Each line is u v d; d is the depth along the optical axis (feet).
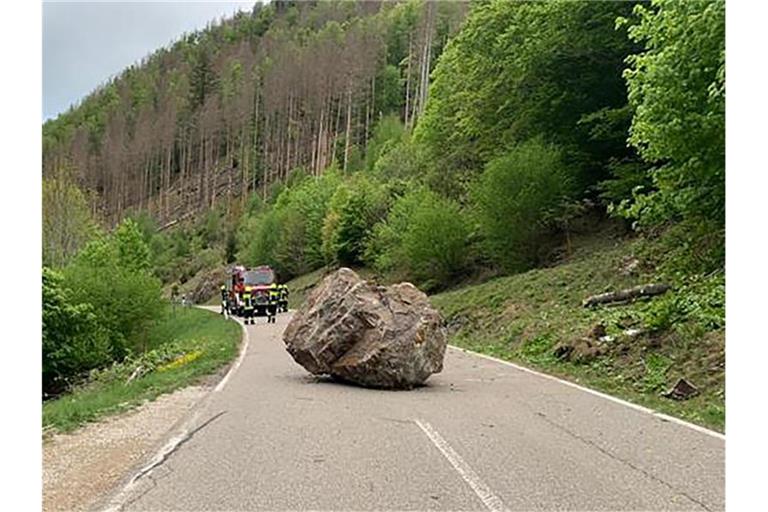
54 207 195.11
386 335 46.06
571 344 56.34
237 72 475.31
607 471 24.44
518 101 117.29
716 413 33.30
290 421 34.24
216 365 60.08
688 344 45.39
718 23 36.22
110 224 389.60
